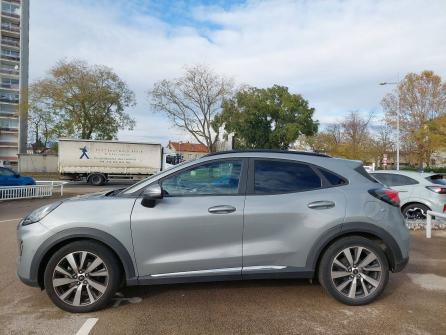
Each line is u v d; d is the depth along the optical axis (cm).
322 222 379
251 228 376
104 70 4031
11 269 514
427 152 3884
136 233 364
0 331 327
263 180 393
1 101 6053
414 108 3909
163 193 380
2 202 1415
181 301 397
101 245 366
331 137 5222
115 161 2730
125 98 4209
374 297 387
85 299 369
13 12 6147
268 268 379
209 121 3800
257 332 327
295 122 4566
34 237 358
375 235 390
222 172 394
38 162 4200
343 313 369
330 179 400
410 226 813
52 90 3875
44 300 399
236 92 3956
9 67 6128
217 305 387
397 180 885
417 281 471
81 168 2684
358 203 387
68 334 321
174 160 2992
